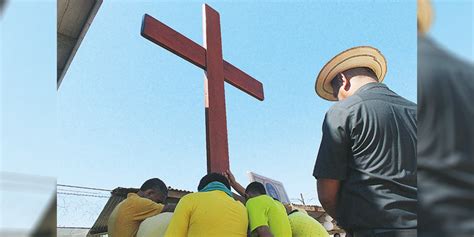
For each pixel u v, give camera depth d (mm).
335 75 1588
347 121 1319
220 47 2779
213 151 2523
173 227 1731
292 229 2027
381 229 1206
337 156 1321
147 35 2428
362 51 1548
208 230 1714
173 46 2523
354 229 1288
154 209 2002
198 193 1812
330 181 1321
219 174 1925
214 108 2607
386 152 1264
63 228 2324
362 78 1523
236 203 1846
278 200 2230
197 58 2650
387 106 1316
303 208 2395
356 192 1277
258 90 2631
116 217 1953
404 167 1246
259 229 1833
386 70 1551
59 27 2582
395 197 1219
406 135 1287
